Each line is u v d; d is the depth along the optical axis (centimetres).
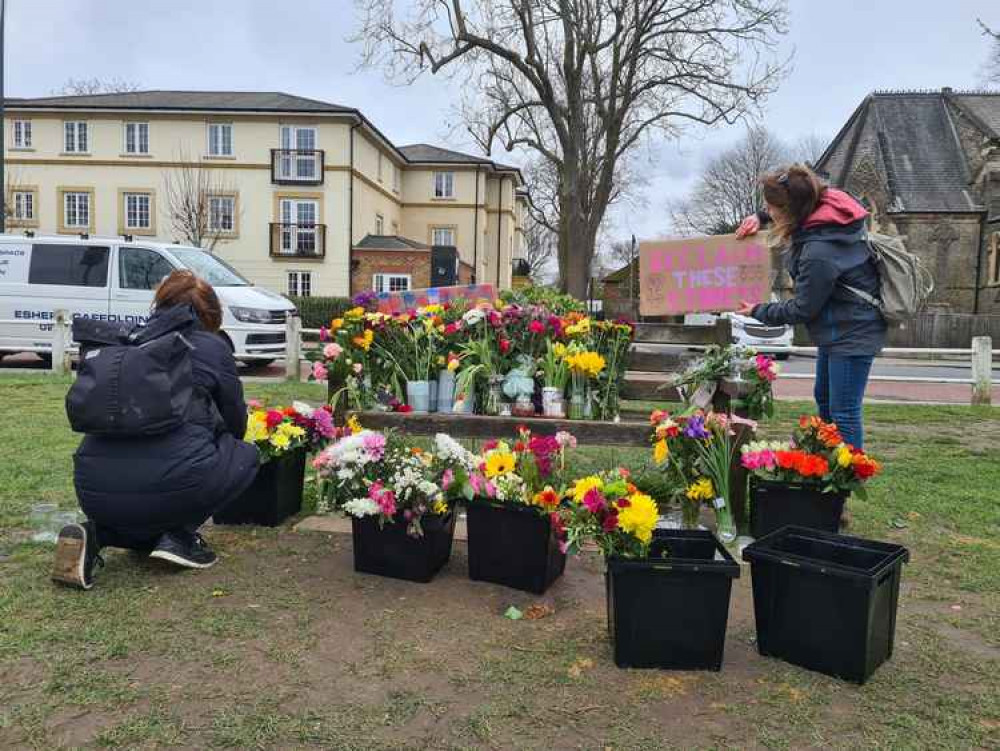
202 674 258
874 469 365
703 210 6850
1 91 1911
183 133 3170
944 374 1755
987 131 3322
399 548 346
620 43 2662
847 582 257
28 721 227
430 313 493
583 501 283
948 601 332
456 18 2498
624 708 242
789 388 1179
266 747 218
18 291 1191
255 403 466
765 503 384
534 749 219
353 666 266
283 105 3209
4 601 309
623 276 4303
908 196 3312
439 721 233
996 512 459
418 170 4200
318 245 3203
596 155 2966
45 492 472
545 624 305
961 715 239
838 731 230
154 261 1203
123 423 312
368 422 463
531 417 457
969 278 3269
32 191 3183
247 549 384
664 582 263
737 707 243
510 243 4659
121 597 317
